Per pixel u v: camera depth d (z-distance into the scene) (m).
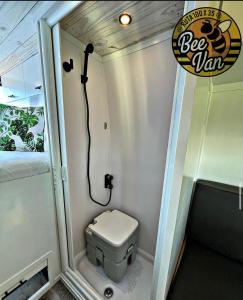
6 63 1.31
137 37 0.93
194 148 0.88
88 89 1.11
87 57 1.00
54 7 0.66
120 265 1.14
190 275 0.91
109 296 1.10
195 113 0.66
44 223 1.03
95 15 0.70
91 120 1.19
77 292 1.06
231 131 1.19
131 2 0.60
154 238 1.33
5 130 1.35
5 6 0.70
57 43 0.77
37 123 1.19
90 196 1.31
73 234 1.22
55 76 0.84
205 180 1.31
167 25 0.80
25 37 0.97
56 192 1.03
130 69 1.10
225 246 1.06
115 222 1.29
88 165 1.22
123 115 1.26
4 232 0.84
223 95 1.18
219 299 0.79
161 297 0.80
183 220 0.99
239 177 1.21
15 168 0.84
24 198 0.90
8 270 0.88
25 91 1.28
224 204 1.09
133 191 1.38
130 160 1.33
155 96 1.08
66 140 0.96
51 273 1.12
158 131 1.14
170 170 0.68
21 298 0.96
